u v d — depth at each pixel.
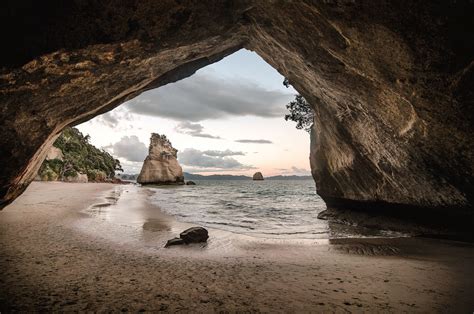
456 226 9.22
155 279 5.41
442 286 5.18
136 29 5.48
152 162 73.50
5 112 5.28
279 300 4.50
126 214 15.68
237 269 6.27
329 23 6.05
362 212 13.43
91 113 8.50
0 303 4.04
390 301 4.49
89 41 5.15
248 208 22.98
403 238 10.09
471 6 4.59
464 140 6.52
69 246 7.75
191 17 6.05
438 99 6.13
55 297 4.37
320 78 8.73
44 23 4.57
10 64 4.63
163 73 8.34
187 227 12.27
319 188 16.19
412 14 5.05
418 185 9.10
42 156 8.41
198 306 4.22
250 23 7.80
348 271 6.14
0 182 6.46
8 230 9.40
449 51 5.24
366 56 6.40
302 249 8.51
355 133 10.50
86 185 46.50
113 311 3.97
